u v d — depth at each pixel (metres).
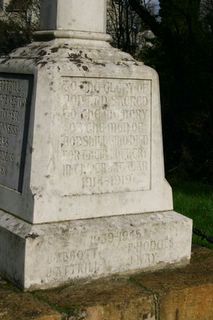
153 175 4.21
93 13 4.10
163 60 12.42
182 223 4.24
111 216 4.04
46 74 3.78
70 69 3.83
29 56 4.02
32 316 3.36
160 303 3.77
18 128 3.97
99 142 3.98
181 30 12.31
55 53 3.91
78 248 3.82
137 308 3.68
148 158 4.19
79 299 3.62
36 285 3.70
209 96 11.70
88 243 3.86
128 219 4.08
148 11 12.88
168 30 12.05
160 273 4.13
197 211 6.95
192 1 11.83
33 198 3.75
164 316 3.80
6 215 4.01
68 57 3.90
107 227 3.94
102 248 3.91
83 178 3.93
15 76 4.04
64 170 3.86
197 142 11.95
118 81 4.02
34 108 3.79
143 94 4.13
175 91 12.14
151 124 4.18
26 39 16.34
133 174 4.13
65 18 4.02
